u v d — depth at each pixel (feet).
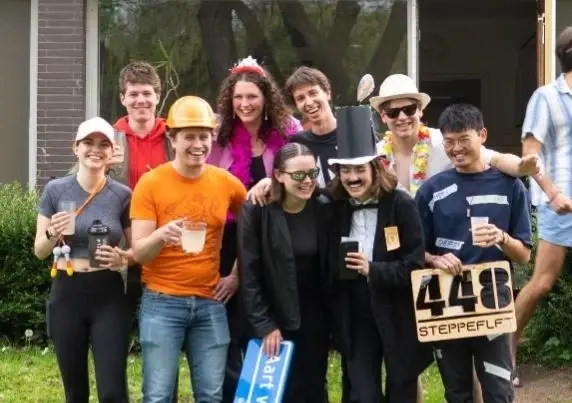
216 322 14.88
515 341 19.72
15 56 31.19
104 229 14.38
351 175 14.55
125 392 14.58
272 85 16.66
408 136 16.11
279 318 14.88
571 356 21.70
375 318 14.65
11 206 24.90
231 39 30.86
